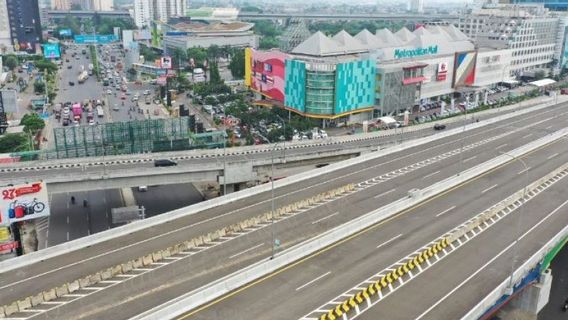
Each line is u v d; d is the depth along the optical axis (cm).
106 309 5512
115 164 10625
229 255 6838
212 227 7719
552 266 9000
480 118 17375
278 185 9812
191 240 7119
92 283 6062
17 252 8238
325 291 5822
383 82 17675
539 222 8031
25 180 9094
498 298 5862
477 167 10831
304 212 8450
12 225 8306
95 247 7025
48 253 6756
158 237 7356
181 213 8212
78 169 10162
